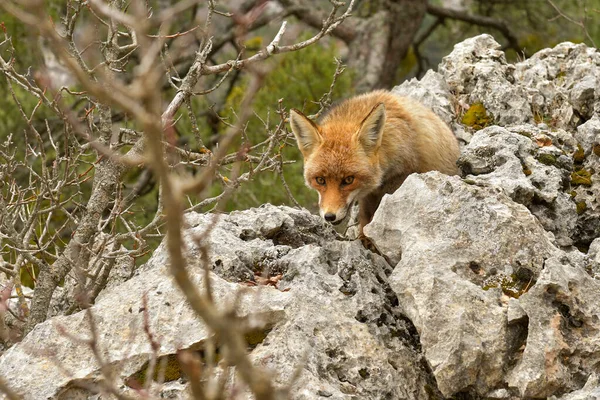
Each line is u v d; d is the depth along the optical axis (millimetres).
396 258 9227
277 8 35125
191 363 4031
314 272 8742
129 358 7586
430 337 7828
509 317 7809
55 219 23219
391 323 8578
